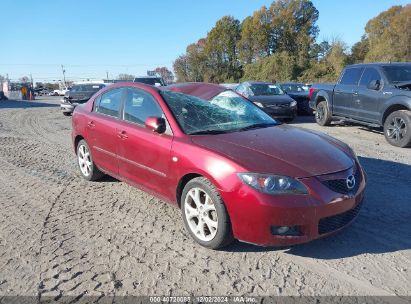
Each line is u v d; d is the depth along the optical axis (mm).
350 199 3578
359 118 10211
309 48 67438
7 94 43844
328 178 3492
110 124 5105
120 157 4934
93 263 3525
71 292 3088
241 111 4965
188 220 3930
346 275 3303
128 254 3689
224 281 3229
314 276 3295
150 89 4730
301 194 3334
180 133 4121
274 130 4430
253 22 70438
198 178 3758
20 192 5590
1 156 8156
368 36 64500
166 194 4238
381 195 5234
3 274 3361
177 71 83062
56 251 3760
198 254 3682
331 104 11508
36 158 7934
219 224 3562
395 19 48938
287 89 18109
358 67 10508
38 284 3201
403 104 8570
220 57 78312
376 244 3846
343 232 4109
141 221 4469
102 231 4207
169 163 4074
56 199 5242
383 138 9867
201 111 4598
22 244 3916
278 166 3459
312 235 3396
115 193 5449
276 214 3297
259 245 3441
